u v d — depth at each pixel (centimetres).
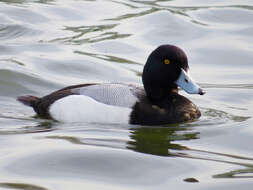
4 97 1265
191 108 1105
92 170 818
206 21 1859
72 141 944
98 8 1975
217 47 1647
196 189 752
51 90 1325
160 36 1727
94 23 1831
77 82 1378
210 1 2073
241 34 1752
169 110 1078
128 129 1029
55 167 826
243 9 1952
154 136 987
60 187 752
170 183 772
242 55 1592
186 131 1025
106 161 851
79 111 1077
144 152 895
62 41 1673
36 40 1683
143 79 1109
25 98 1173
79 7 1973
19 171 808
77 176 795
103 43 1653
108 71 1456
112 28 1777
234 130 1031
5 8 1923
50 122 1084
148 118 1055
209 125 1066
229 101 1271
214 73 1479
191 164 848
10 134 995
